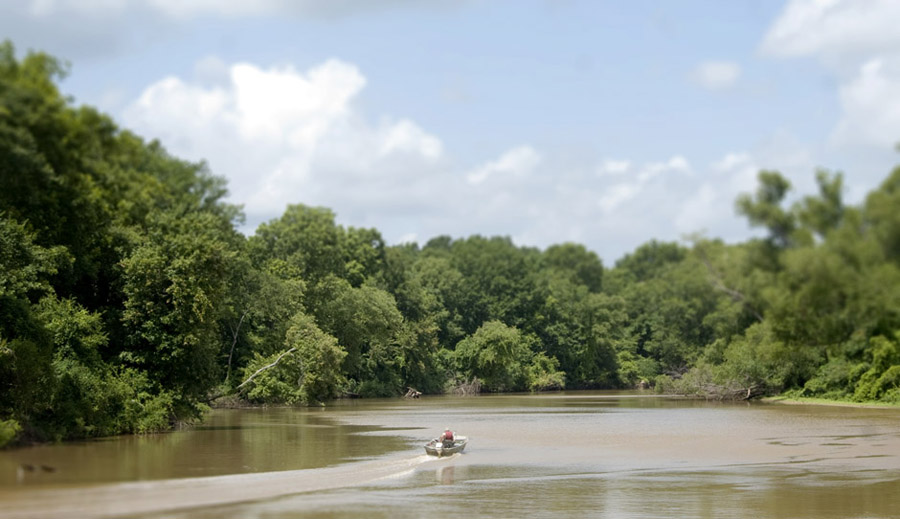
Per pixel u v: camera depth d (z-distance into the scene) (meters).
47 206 43.00
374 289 131.38
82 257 53.94
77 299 56.75
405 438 54.50
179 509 28.48
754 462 42.72
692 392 118.31
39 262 47.66
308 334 102.62
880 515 29.36
